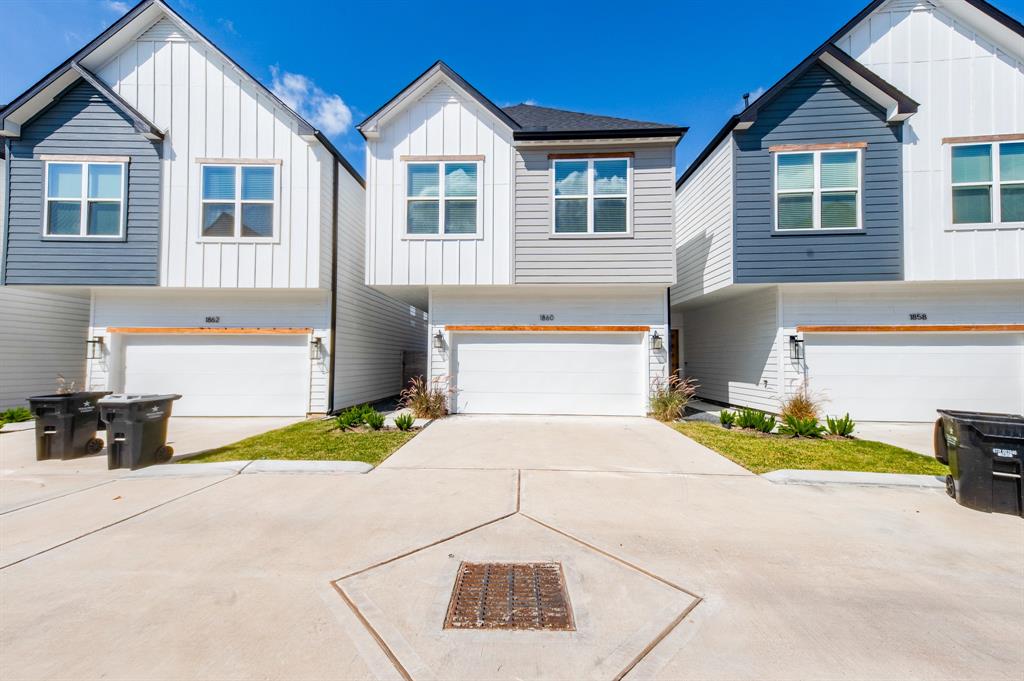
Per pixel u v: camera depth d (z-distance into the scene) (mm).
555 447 6859
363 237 11867
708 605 2674
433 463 5930
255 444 6934
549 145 9320
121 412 5582
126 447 5570
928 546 3514
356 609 2611
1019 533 3770
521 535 3662
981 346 9109
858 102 8758
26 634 2373
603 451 6605
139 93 9305
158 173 9242
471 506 4328
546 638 2361
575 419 9469
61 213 9117
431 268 9445
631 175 9289
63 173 9141
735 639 2363
